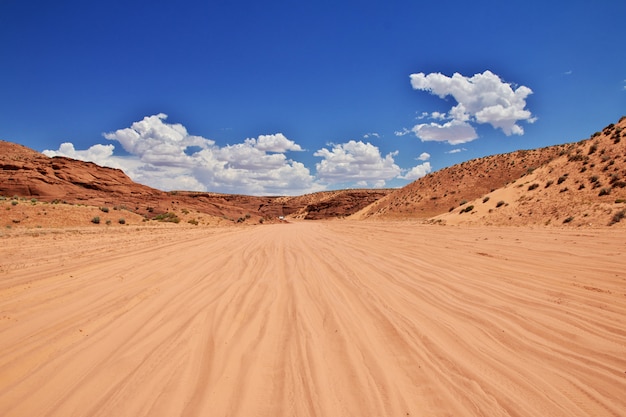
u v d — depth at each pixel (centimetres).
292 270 905
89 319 514
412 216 6712
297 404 310
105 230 2284
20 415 291
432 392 330
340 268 928
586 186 2527
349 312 559
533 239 1406
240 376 357
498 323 503
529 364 384
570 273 788
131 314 538
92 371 362
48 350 410
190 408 302
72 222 2844
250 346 429
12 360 385
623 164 2464
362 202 14025
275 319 526
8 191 4734
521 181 3397
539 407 306
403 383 346
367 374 363
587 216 2033
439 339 452
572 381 348
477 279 764
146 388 332
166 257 1098
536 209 2570
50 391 326
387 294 662
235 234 2336
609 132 3011
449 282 743
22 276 783
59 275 796
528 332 470
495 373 365
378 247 1380
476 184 6794
